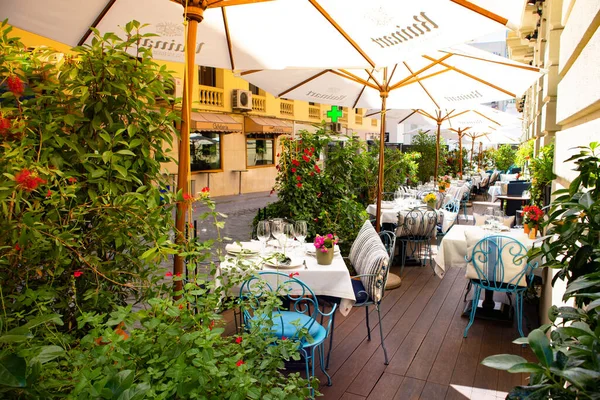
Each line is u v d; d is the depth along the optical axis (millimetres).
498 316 4723
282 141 6238
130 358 1468
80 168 2137
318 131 6445
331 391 3271
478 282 4355
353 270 5469
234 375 1491
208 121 15977
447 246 5031
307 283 3605
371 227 4555
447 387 3344
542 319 4309
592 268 1388
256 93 20328
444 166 14727
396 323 4586
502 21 2213
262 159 20750
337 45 3150
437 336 4273
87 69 2088
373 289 3752
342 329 4422
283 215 6188
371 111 10422
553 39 4805
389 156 10562
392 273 6531
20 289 1947
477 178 16078
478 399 3180
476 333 4352
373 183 8125
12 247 1648
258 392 1518
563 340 1133
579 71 2441
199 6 2496
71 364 1395
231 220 11961
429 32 2562
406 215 6547
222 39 3445
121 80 2105
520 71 4871
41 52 2146
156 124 2238
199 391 1365
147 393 1240
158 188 2166
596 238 1399
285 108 22031
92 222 2082
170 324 1603
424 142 14266
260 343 1889
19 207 1695
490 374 3541
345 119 28188
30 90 2006
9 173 1655
